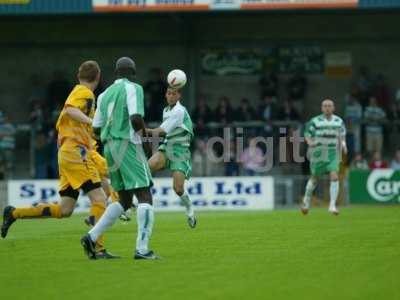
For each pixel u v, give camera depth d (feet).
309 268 78.23
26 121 236.02
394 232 108.88
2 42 236.22
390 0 196.65
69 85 219.61
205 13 225.56
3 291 68.64
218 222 131.23
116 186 83.35
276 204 187.01
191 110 229.25
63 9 199.21
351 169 187.73
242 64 235.20
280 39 234.99
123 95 82.23
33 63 236.84
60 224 134.10
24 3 198.49
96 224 84.17
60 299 65.10
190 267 79.36
